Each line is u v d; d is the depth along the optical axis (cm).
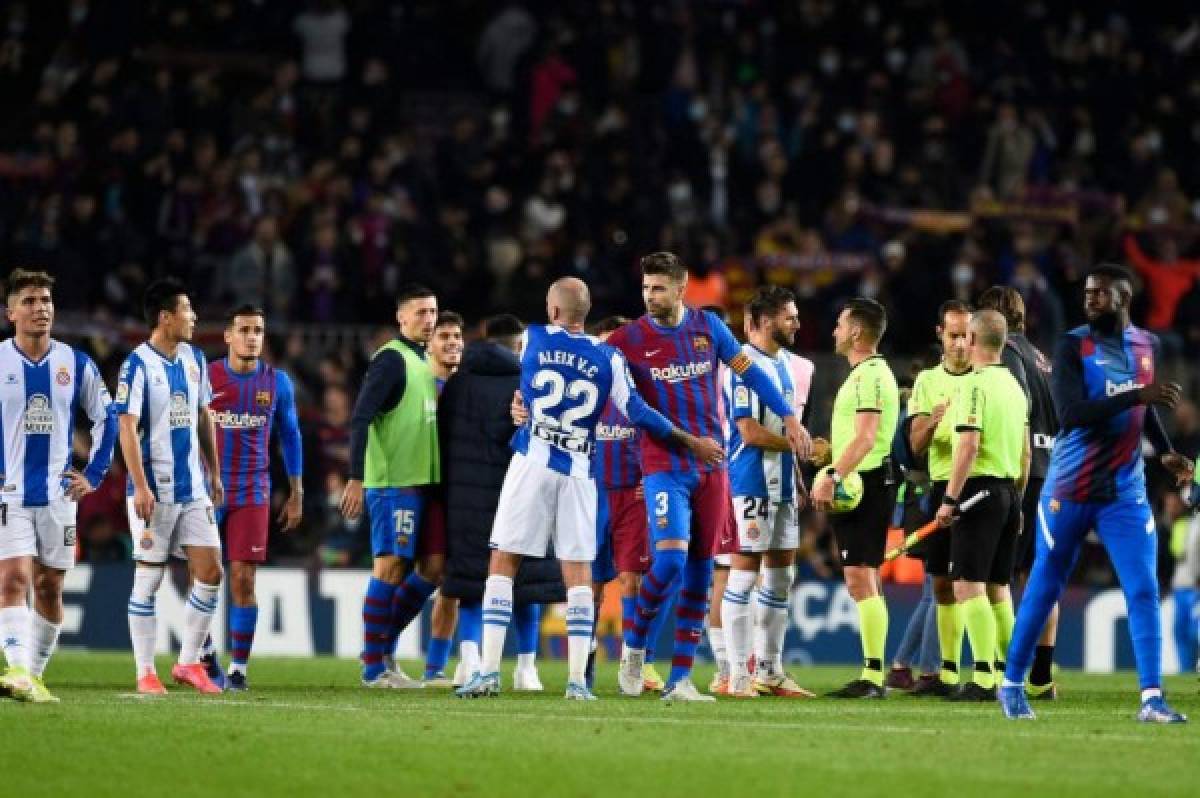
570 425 3972
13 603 3781
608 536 4675
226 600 6462
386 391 4622
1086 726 3506
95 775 2758
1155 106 10200
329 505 6900
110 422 3950
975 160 9738
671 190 9081
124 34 9125
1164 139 10144
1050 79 10288
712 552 4119
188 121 8756
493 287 8194
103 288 7912
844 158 9181
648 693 4500
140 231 8238
